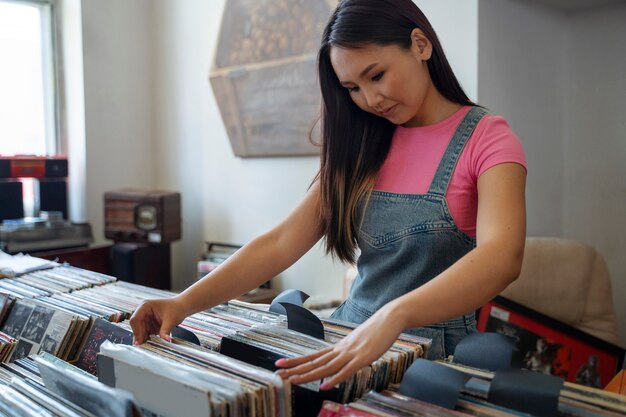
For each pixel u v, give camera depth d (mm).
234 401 592
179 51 3158
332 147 1054
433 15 2109
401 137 1031
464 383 656
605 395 678
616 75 2223
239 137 2828
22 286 1237
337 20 911
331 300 2436
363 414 624
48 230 2779
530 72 2201
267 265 1018
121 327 920
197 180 3150
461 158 946
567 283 1998
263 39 2637
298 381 644
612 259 2289
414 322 700
